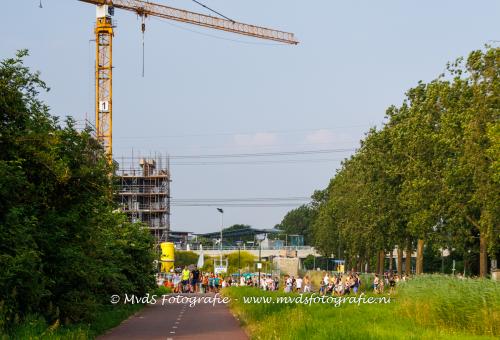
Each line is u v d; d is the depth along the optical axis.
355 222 111.75
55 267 36.38
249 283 120.94
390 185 92.81
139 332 43.16
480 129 64.81
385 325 37.78
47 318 35.88
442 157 74.12
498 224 65.56
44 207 36.12
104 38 192.62
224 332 43.19
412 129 79.56
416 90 89.81
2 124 34.41
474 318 38.00
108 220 46.75
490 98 64.62
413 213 80.00
